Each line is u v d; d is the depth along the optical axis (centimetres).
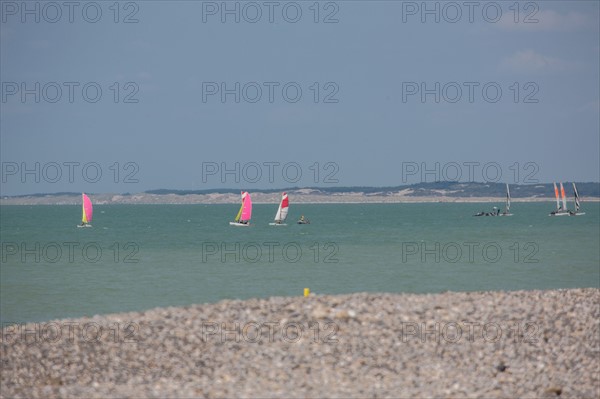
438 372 8100
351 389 7588
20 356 8731
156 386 7750
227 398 7350
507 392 7625
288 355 8481
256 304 10425
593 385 7869
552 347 8838
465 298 10856
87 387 7762
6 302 15550
